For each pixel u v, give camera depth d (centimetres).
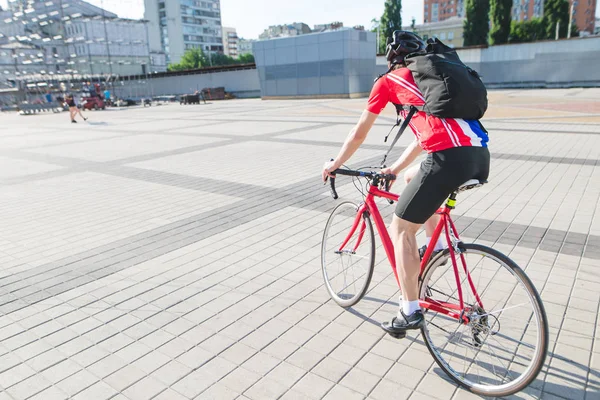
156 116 2214
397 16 4738
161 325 310
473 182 222
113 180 765
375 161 838
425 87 222
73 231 508
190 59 7712
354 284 323
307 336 292
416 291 251
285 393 239
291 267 398
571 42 3381
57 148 1165
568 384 238
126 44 5088
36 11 4772
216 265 406
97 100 3152
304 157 912
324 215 541
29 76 4125
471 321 238
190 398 237
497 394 226
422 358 266
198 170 821
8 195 684
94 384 251
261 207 578
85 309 335
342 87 3189
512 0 4591
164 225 518
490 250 228
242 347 282
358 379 249
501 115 1524
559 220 486
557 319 298
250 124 1577
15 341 296
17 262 425
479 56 3719
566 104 1880
